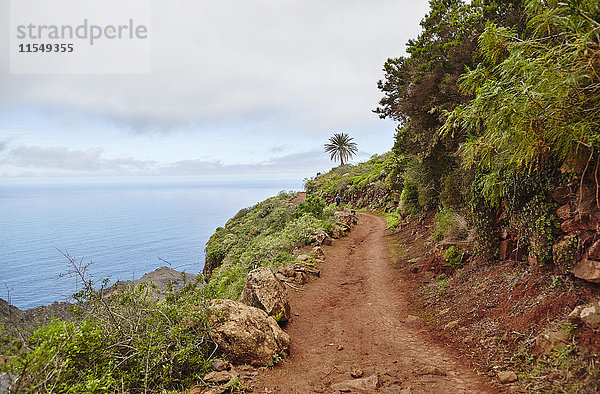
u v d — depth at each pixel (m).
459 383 4.18
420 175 14.77
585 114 3.98
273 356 5.16
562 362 3.66
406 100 12.60
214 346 4.94
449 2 11.77
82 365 4.05
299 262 11.65
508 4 8.24
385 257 13.02
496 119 4.33
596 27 3.55
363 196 33.25
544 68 3.77
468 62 9.45
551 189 5.16
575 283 4.60
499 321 5.36
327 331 6.67
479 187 7.27
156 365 4.31
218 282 14.20
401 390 4.13
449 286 7.87
